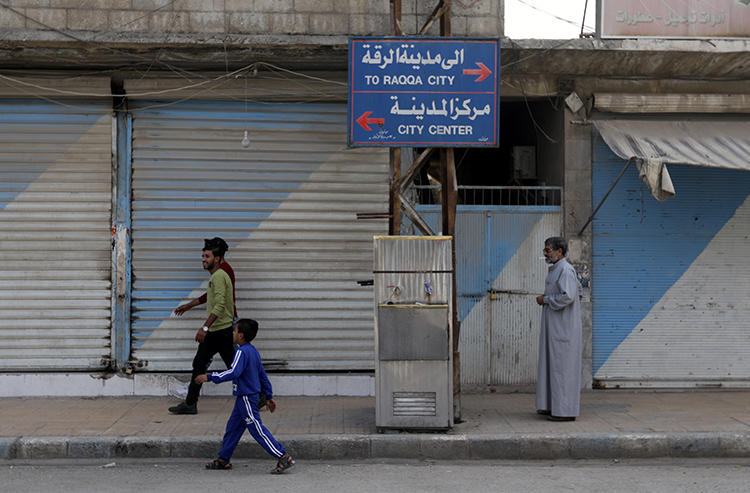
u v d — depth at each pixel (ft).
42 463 21.93
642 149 28.48
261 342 29.43
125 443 22.54
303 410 26.91
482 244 30.71
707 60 29.58
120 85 28.99
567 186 30.58
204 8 28.81
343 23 29.14
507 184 37.17
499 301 30.68
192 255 29.27
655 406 27.71
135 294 29.19
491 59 25.31
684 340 30.91
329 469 21.62
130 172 29.12
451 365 23.59
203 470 21.30
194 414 26.11
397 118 25.22
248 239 29.40
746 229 31.12
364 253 29.73
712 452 23.25
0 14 28.17
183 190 29.27
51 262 28.96
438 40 25.22
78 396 28.84
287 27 29.01
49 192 28.91
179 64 28.68
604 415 26.18
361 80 25.21
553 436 23.21
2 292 28.86
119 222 29.07
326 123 29.66
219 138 29.35
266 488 19.44
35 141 28.86
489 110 25.29
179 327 29.25
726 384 31.01
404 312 23.56
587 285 30.50
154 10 28.68
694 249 30.94
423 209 30.37
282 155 29.53
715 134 30.48
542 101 32.99
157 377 29.04
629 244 30.83
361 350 29.76
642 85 30.58
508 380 30.68
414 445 22.99
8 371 28.96
